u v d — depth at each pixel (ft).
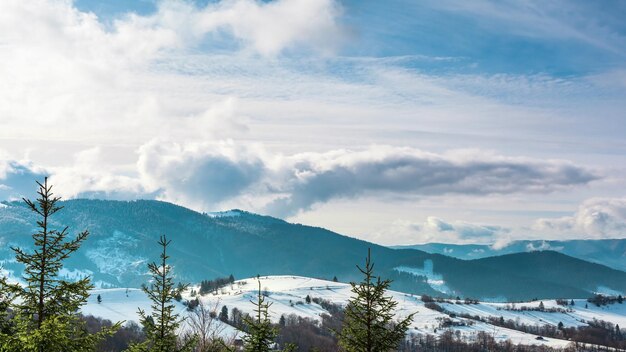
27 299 70.33
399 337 92.94
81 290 72.74
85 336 71.56
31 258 69.87
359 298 94.48
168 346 97.35
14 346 65.77
